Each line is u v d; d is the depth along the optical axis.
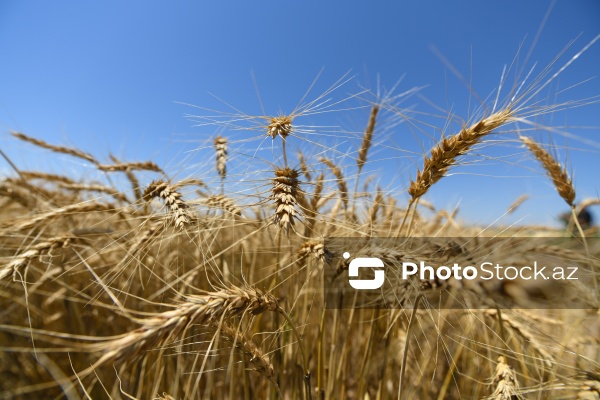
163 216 0.31
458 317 0.33
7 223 0.33
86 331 0.39
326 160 0.36
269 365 0.26
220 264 0.39
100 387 0.34
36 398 0.34
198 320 0.18
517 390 0.25
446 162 0.27
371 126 0.40
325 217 0.31
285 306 0.36
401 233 0.34
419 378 0.32
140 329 0.16
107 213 0.36
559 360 0.26
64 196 0.43
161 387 0.33
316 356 0.37
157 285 0.38
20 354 0.36
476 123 0.26
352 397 0.38
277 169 0.28
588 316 0.25
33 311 0.38
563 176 0.30
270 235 0.34
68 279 0.39
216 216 0.32
